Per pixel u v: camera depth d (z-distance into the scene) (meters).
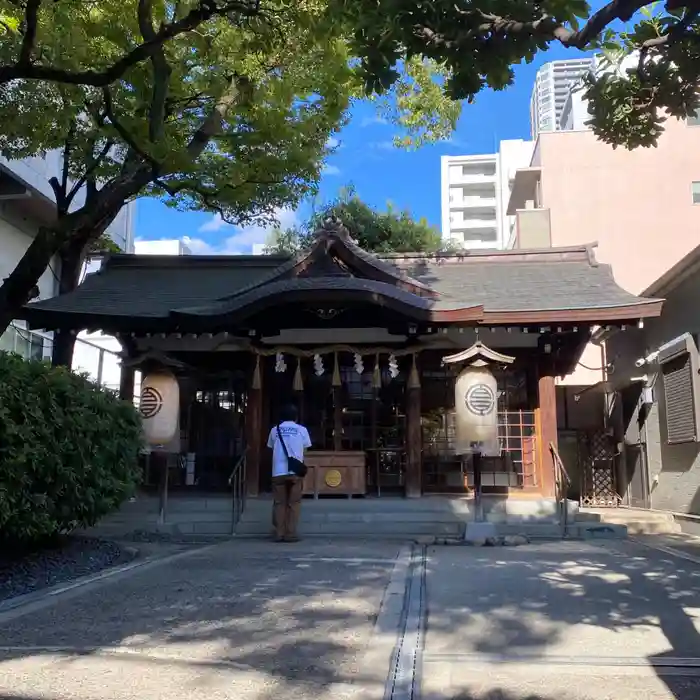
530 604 6.00
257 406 12.59
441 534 10.91
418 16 4.61
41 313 11.69
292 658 4.57
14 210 17.70
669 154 22.17
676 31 4.39
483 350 10.35
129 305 12.52
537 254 14.24
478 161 67.31
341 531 11.04
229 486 13.04
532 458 12.41
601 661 4.53
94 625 5.30
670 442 12.70
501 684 4.15
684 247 21.66
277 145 11.14
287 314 12.11
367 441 13.00
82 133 12.34
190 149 9.08
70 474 7.61
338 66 9.31
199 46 8.85
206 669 4.33
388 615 5.59
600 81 5.27
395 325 12.06
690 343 11.60
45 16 9.20
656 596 6.30
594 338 14.42
